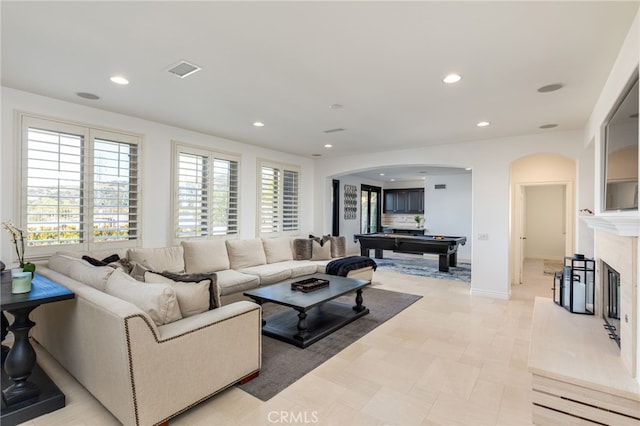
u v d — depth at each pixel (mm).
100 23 2047
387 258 9516
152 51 2420
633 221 1678
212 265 4570
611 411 1798
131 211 4156
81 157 3688
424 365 2811
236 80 2941
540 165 5914
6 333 2967
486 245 5145
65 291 2234
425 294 5254
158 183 4414
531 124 4250
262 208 6051
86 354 2172
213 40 2254
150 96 3367
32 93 3309
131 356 1794
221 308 2455
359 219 10281
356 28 2084
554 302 3375
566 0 1781
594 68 2592
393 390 2416
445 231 9656
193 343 2084
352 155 6773
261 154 6016
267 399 2285
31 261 3318
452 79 2873
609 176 2494
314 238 6238
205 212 5035
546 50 2338
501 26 2045
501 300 4906
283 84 3021
